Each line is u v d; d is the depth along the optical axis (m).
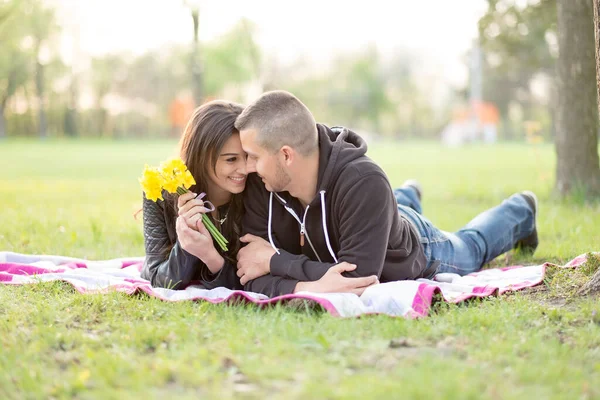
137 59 65.44
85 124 63.25
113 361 2.56
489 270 4.39
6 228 6.29
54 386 2.39
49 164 20.05
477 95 54.12
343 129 3.70
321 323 3.01
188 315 3.17
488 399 2.19
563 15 7.55
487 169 16.97
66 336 2.88
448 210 8.07
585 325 3.00
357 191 3.38
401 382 2.30
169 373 2.43
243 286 3.70
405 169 17.50
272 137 3.30
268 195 3.68
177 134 66.06
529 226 4.63
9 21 37.78
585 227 5.90
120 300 3.47
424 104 76.44
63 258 4.61
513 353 2.62
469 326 2.99
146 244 3.92
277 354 2.63
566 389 2.30
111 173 16.23
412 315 3.13
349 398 2.19
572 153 7.58
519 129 62.66
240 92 47.78
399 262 3.68
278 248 3.68
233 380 2.40
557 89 7.67
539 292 3.62
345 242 3.46
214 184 3.69
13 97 56.97
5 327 3.05
